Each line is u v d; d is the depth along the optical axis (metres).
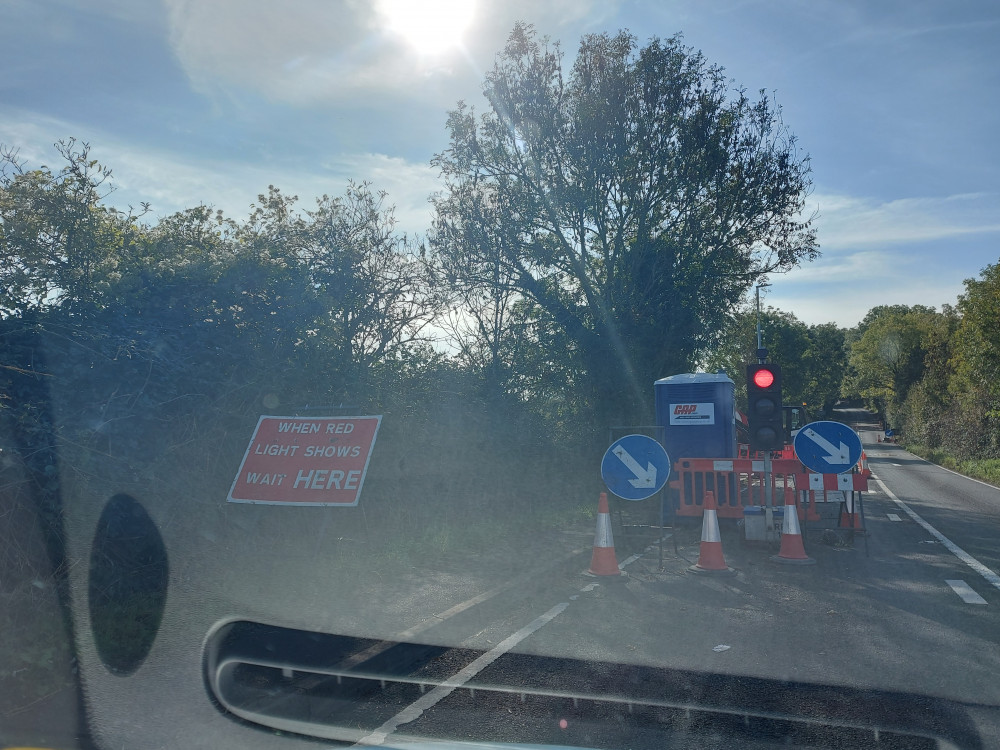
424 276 14.16
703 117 23.16
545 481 17.62
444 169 24.25
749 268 24.70
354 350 12.90
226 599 7.71
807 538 13.20
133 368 8.30
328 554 9.62
